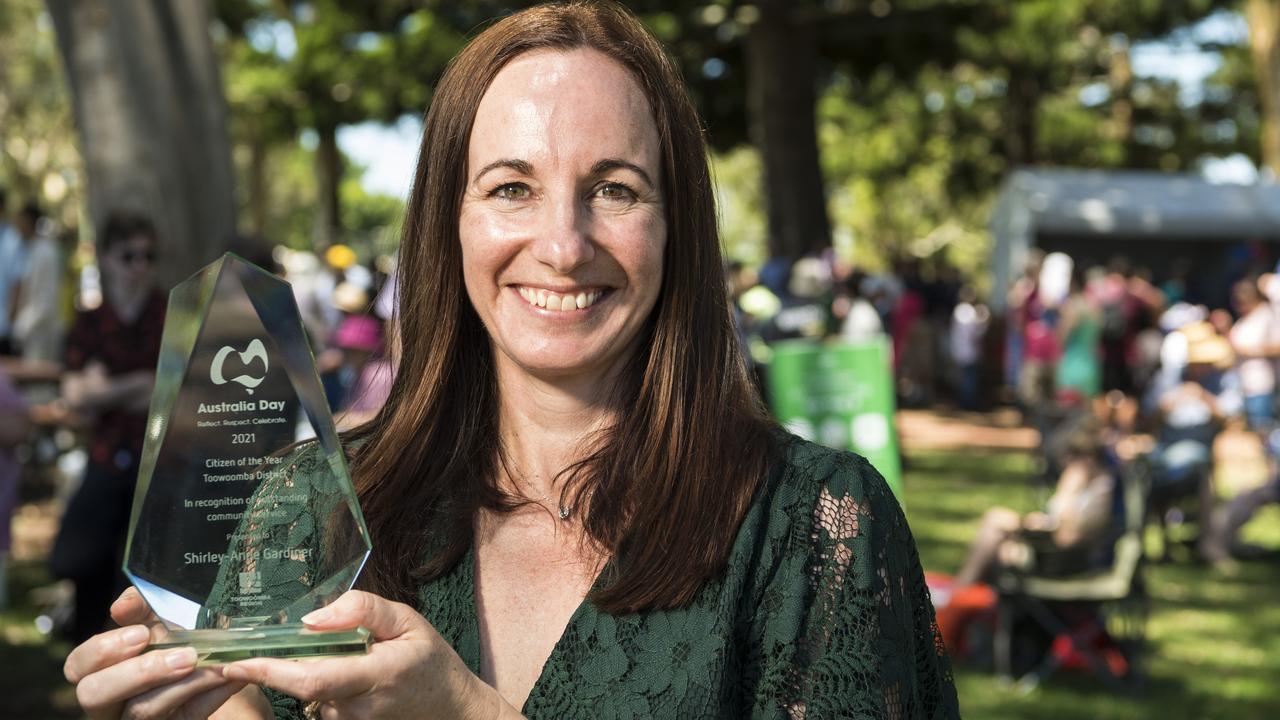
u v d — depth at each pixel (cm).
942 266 2438
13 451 594
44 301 930
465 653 155
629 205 159
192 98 649
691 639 149
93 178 637
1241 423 1062
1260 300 1057
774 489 157
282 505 144
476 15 1877
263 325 146
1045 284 1486
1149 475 916
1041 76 2753
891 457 642
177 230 639
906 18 1906
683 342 162
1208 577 880
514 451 168
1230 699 605
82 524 516
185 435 144
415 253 171
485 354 171
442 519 163
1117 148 3556
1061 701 600
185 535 143
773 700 150
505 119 158
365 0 1973
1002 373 2172
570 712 148
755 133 2147
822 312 1114
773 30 1889
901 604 157
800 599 153
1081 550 639
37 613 697
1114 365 1606
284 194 5181
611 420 166
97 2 627
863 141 3731
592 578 157
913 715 156
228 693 132
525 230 157
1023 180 2083
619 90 159
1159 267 2239
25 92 3266
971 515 1056
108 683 129
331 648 130
